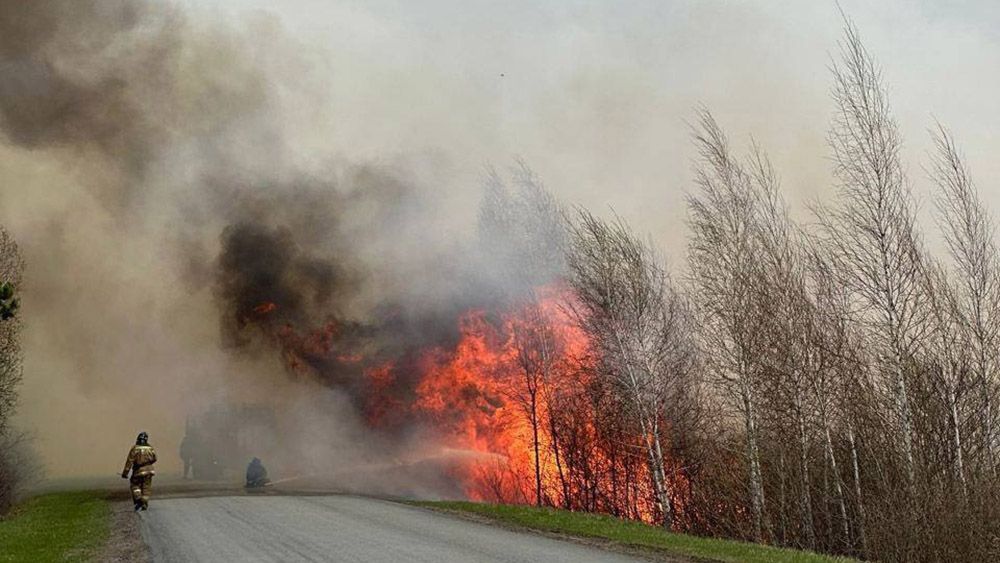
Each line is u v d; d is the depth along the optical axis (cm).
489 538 1472
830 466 2477
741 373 2523
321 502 2298
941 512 1984
